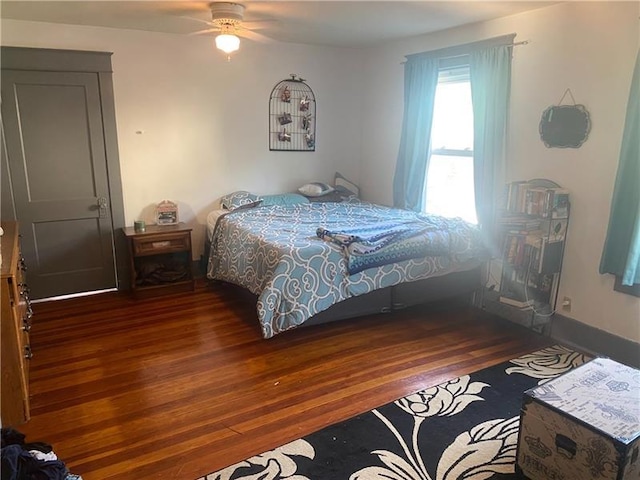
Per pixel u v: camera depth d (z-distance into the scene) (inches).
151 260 173.8
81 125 158.4
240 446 86.6
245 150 189.9
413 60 173.0
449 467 81.5
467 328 140.4
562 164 130.0
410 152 177.0
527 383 109.1
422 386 107.4
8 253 99.4
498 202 146.6
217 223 167.9
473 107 149.7
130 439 88.4
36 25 147.8
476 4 127.6
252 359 119.6
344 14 139.4
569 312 131.6
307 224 151.9
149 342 129.0
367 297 134.7
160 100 170.2
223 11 127.4
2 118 146.5
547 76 131.4
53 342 128.7
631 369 84.8
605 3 116.2
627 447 65.2
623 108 115.3
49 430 90.8
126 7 130.7
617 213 114.9
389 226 142.9
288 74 192.5
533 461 76.9
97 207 165.3
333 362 118.6
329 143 208.1
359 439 88.7
